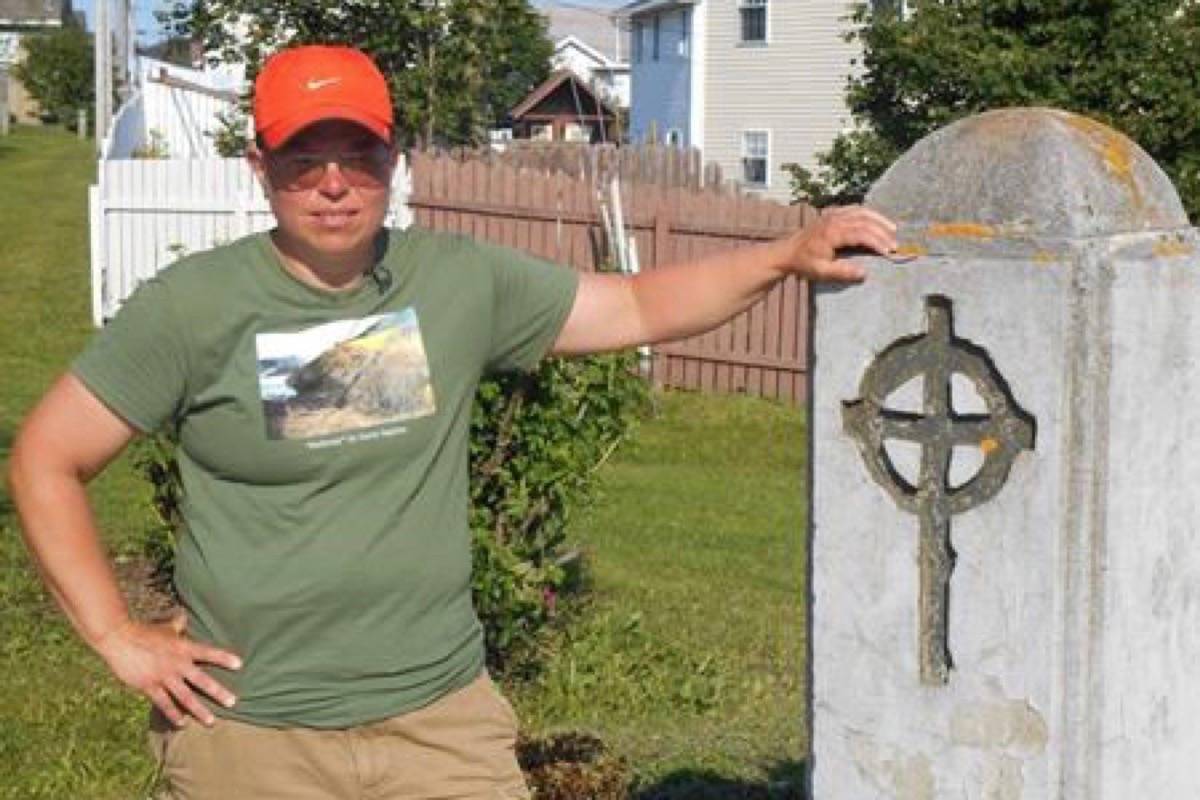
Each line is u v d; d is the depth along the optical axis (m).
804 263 3.90
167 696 3.71
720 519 13.00
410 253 3.78
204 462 3.71
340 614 3.70
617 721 7.64
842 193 19.28
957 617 3.85
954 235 3.75
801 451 16.84
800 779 6.27
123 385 3.66
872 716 4.00
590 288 3.99
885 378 3.89
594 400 7.94
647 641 8.85
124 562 10.38
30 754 7.21
